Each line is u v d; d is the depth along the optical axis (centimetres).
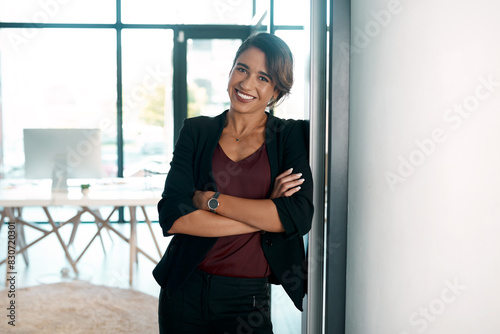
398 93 158
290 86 140
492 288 162
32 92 513
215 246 137
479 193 159
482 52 155
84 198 316
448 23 155
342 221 156
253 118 142
